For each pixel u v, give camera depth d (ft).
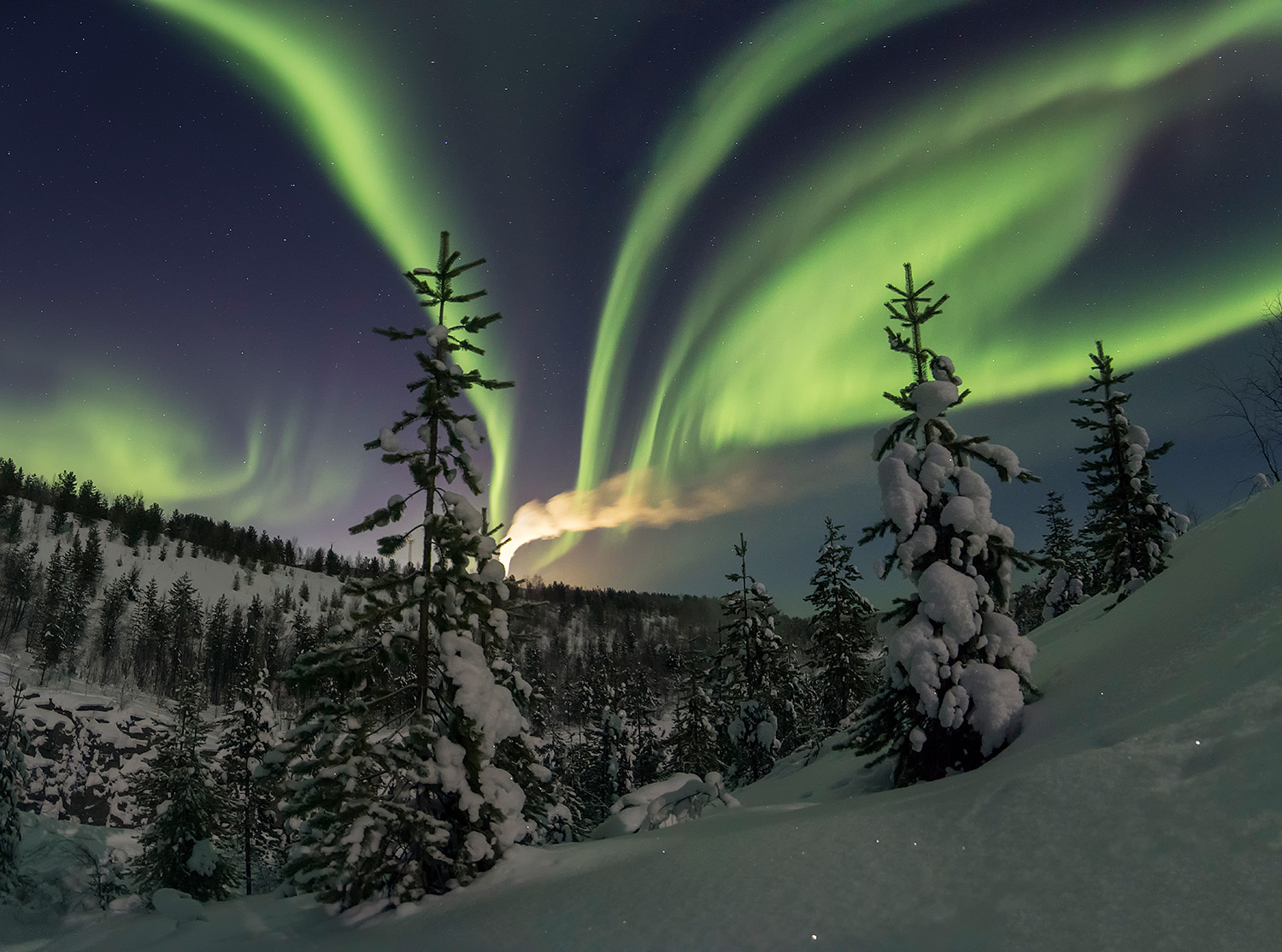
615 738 148.15
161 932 35.04
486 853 34.19
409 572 39.37
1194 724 21.52
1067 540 145.18
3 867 114.52
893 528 49.57
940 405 48.83
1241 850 15.39
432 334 39.91
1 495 522.88
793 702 117.39
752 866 22.24
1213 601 35.78
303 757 36.09
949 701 42.11
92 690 310.04
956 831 20.61
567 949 20.31
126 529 581.12
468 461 41.01
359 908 33.71
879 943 15.94
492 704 36.78
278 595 556.92
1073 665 45.32
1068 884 16.22
